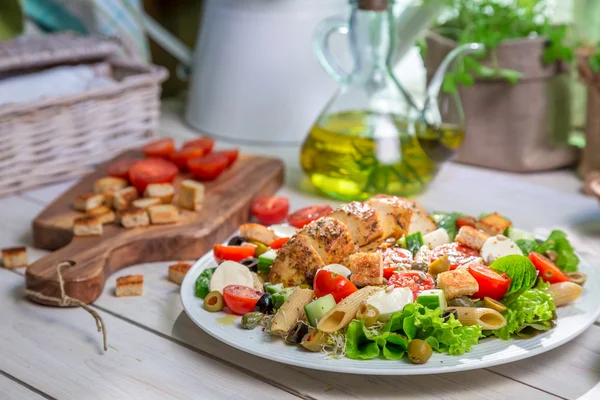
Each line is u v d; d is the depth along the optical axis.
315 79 1.36
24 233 1.13
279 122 1.37
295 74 1.35
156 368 0.91
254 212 1.13
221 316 0.91
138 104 1.32
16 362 0.91
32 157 1.22
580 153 1.32
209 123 1.40
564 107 1.30
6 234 1.13
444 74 1.14
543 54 1.25
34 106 1.20
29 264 1.07
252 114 1.37
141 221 1.08
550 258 0.98
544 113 1.28
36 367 0.91
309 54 1.35
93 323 0.97
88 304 1.00
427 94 1.15
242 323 0.90
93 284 0.99
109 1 1.46
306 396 0.87
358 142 1.13
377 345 0.86
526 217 1.18
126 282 1.00
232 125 1.38
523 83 1.26
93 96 1.25
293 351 0.87
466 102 1.29
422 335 0.87
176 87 1.76
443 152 1.15
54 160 1.24
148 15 1.74
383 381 0.88
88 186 1.18
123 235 1.07
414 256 0.97
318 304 0.88
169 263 1.07
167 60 1.73
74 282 0.98
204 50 1.39
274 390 0.88
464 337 0.86
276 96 1.36
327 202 1.20
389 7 1.14
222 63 1.36
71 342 0.94
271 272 0.95
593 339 0.94
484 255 0.95
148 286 1.03
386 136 1.14
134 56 1.43
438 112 1.14
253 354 0.88
